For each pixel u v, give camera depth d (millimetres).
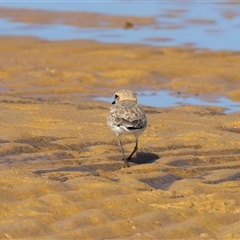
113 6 35375
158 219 9406
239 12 33531
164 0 37562
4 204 9773
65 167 11969
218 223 9391
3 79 20500
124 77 20828
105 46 25703
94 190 10406
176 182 11180
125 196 10180
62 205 9773
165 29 29406
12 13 33188
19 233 8797
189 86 19906
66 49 25266
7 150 12789
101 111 16250
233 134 14203
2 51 24922
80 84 20016
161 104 18000
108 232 8969
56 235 8828
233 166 12203
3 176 10891
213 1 37031
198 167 12086
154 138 13945
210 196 10383
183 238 8914
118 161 12398
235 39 27188
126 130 11695
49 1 36531
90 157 12586
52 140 13680
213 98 18750
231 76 20969
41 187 10398
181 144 13562
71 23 30953
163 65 22453
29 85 19797
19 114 15680
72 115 15727
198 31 28938
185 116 16016
